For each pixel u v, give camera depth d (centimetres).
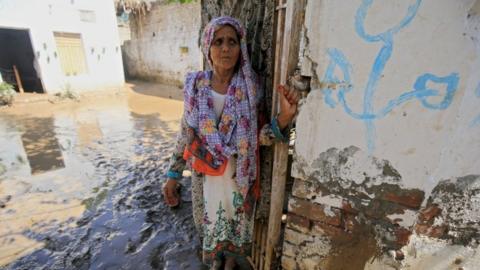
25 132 574
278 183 144
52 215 273
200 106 148
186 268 201
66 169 387
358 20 98
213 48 139
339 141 116
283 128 131
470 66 90
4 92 821
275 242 157
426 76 96
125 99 986
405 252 120
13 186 337
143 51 1405
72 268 204
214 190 159
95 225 256
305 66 113
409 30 93
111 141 515
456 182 104
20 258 214
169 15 1201
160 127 621
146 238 236
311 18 106
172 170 191
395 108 103
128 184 340
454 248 113
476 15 85
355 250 129
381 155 111
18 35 1051
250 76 146
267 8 148
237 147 148
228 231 172
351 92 108
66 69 1019
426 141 103
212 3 185
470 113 95
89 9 1032
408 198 112
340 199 125
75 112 773
